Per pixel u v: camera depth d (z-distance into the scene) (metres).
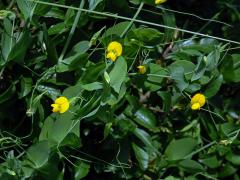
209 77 0.50
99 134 0.52
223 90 0.58
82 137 0.52
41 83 0.48
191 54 0.52
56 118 0.47
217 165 0.55
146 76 0.49
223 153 0.54
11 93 0.48
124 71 0.45
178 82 0.49
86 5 0.49
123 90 0.45
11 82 0.49
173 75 0.49
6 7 0.50
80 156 0.51
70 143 0.46
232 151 0.55
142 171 0.53
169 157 0.53
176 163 0.53
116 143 0.51
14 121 0.50
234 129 0.53
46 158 0.46
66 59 0.48
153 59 0.50
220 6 0.60
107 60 0.47
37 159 0.46
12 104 0.50
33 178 0.47
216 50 0.49
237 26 0.59
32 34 0.50
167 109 0.51
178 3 0.61
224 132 0.53
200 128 0.55
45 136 0.47
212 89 0.52
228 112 0.56
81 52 0.48
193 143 0.52
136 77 0.49
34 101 0.46
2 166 0.46
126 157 0.51
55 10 0.49
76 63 0.47
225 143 0.52
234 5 0.60
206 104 0.53
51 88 0.49
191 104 0.50
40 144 0.46
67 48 0.50
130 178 0.53
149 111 0.51
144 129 0.53
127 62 0.49
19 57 0.47
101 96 0.45
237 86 0.57
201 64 0.49
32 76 0.49
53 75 0.48
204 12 0.61
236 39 0.58
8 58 0.46
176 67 0.49
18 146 0.49
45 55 0.48
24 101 0.50
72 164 0.48
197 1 0.62
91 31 0.52
